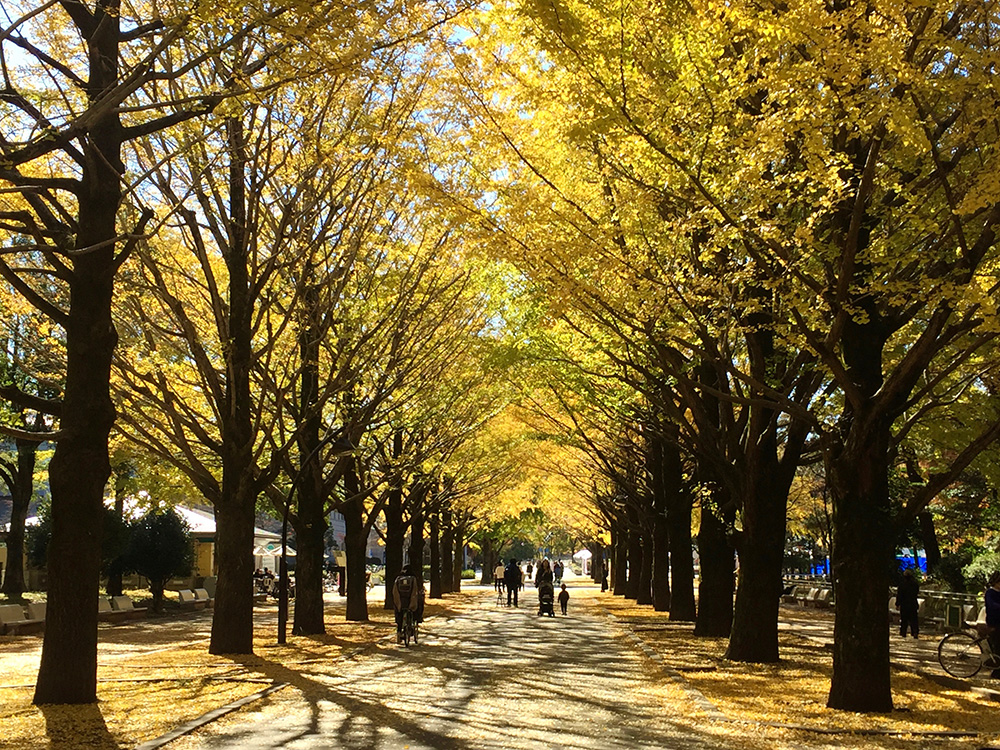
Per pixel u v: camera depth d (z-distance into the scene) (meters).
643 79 9.64
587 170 11.84
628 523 38.84
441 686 13.28
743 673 14.48
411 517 35.62
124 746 8.50
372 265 19.23
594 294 10.66
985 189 7.80
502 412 32.06
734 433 15.84
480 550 86.88
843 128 9.60
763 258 10.27
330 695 12.18
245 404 17.19
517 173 11.48
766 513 16.11
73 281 11.05
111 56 10.71
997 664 14.19
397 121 14.41
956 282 9.62
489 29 11.23
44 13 12.18
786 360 15.34
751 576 16.14
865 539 10.93
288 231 17.72
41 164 14.01
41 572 39.56
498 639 22.28
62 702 10.70
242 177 15.14
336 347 20.14
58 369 16.92
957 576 31.58
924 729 9.58
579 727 9.88
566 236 10.61
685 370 14.64
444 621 29.72
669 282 10.74
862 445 10.88
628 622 27.16
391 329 19.47
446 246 18.81
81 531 10.84
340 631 23.58
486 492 50.94
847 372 11.48
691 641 20.38
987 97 8.70
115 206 11.25
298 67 8.77
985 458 17.72
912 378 10.41
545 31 9.28
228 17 7.84
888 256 9.95
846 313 10.12
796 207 11.41
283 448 17.42
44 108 10.83
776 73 8.12
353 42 8.42
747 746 8.81
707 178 9.69
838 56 7.59
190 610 35.19
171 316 17.52
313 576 22.34
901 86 8.43
